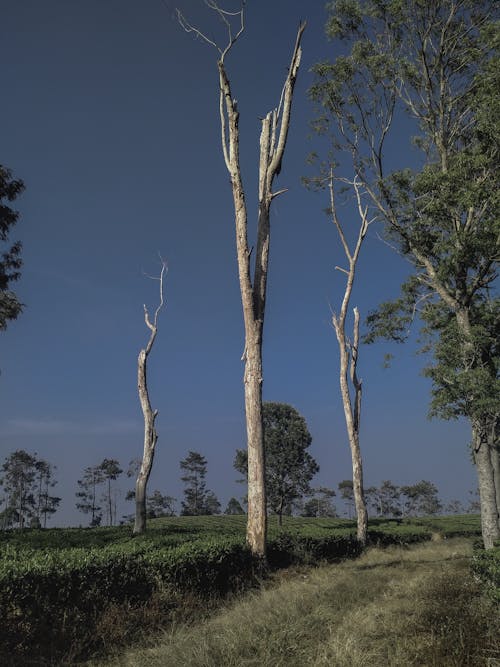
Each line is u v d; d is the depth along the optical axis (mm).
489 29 17109
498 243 15711
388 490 84312
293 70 17266
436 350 16875
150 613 8555
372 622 7055
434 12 19422
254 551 14234
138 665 6223
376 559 18969
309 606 8570
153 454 24812
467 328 17875
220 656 6078
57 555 8852
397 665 5453
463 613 6938
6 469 53531
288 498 47094
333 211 26078
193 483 75062
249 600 10406
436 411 15430
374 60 19656
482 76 16359
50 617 7453
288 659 5918
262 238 16594
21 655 6648
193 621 8758
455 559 16812
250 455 15016
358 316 27016
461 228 18156
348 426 25703
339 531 23781
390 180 18922
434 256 19484
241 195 16344
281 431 47281
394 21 19656
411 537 33469
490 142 16000
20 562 7906
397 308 21219
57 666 6449
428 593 8633
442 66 20031
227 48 16938
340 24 20094
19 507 53094
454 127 20125
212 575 11453
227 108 16781
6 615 6953
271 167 17047
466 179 16750
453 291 19250
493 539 16828
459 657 5516
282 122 17172
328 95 20641
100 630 7609
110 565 8852
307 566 16016
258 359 15562
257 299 15992
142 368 25328
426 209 18031
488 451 17500
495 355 19031
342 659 5629
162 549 11094
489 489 17297
